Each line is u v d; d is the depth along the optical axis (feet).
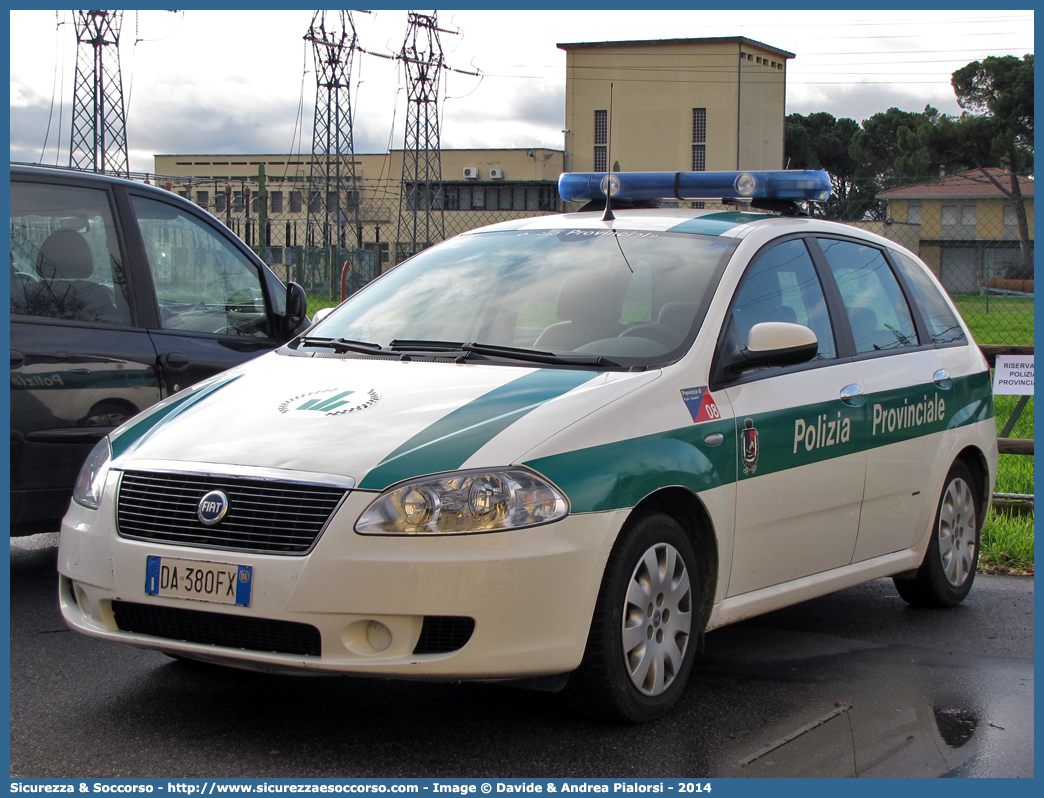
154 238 18.17
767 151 232.12
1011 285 91.97
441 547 10.27
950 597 17.53
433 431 11.05
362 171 237.86
